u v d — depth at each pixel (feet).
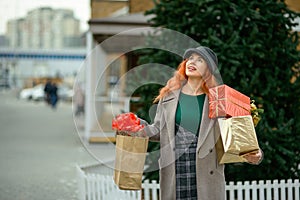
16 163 39.11
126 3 49.90
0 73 218.59
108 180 21.36
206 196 13.48
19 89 199.00
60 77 221.05
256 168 20.97
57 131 69.15
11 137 60.75
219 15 21.52
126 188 13.50
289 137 20.89
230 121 13.35
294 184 20.39
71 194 27.35
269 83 21.15
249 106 13.94
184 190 13.53
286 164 21.08
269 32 21.61
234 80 21.16
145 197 19.92
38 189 28.78
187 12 22.20
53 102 122.52
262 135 20.33
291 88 21.66
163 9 23.03
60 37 276.62
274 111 20.85
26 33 264.72
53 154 44.50
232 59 20.58
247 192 19.86
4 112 113.91
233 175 21.44
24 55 178.70
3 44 255.29
